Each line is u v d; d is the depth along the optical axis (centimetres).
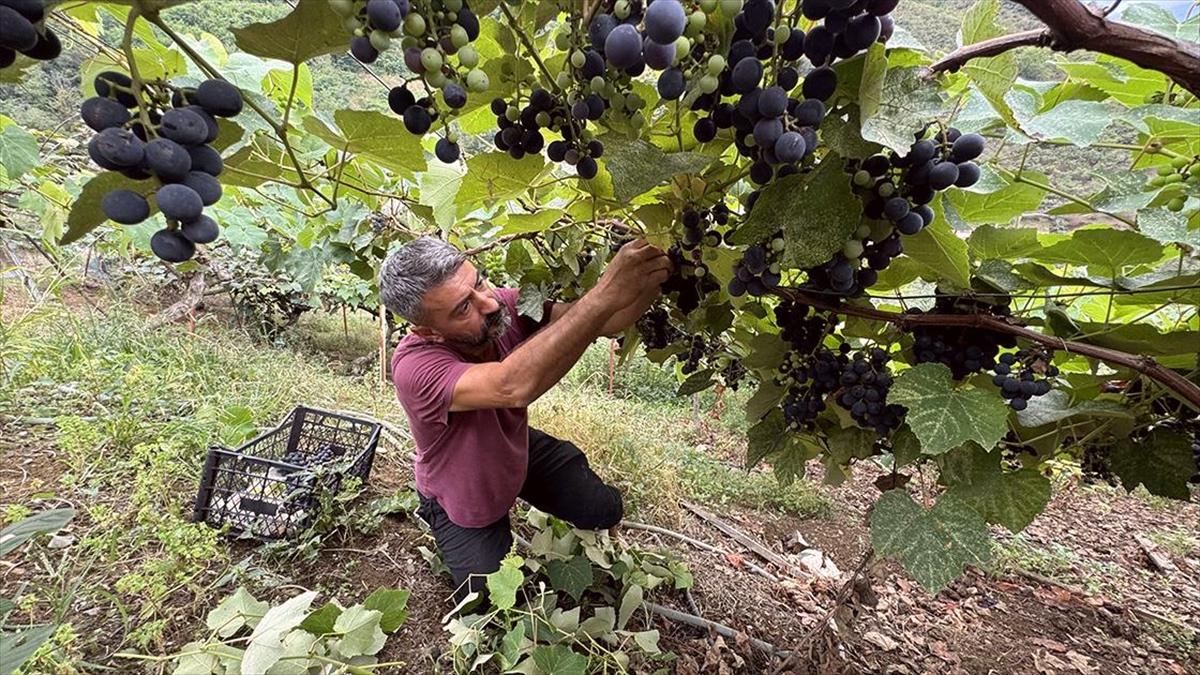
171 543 222
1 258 525
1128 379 172
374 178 238
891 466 257
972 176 111
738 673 255
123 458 303
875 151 99
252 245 321
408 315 219
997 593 369
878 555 142
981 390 132
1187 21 133
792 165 110
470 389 211
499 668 224
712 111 106
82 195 80
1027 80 166
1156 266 166
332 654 205
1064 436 190
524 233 212
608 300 180
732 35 93
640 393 694
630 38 84
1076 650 319
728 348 249
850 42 87
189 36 199
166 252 74
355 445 340
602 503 280
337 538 286
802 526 416
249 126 165
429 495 266
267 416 389
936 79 97
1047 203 188
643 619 269
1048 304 159
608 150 103
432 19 86
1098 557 447
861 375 164
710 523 383
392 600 217
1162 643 335
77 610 222
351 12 78
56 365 398
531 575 261
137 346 459
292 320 791
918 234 126
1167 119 132
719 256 159
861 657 284
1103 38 82
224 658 192
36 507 263
